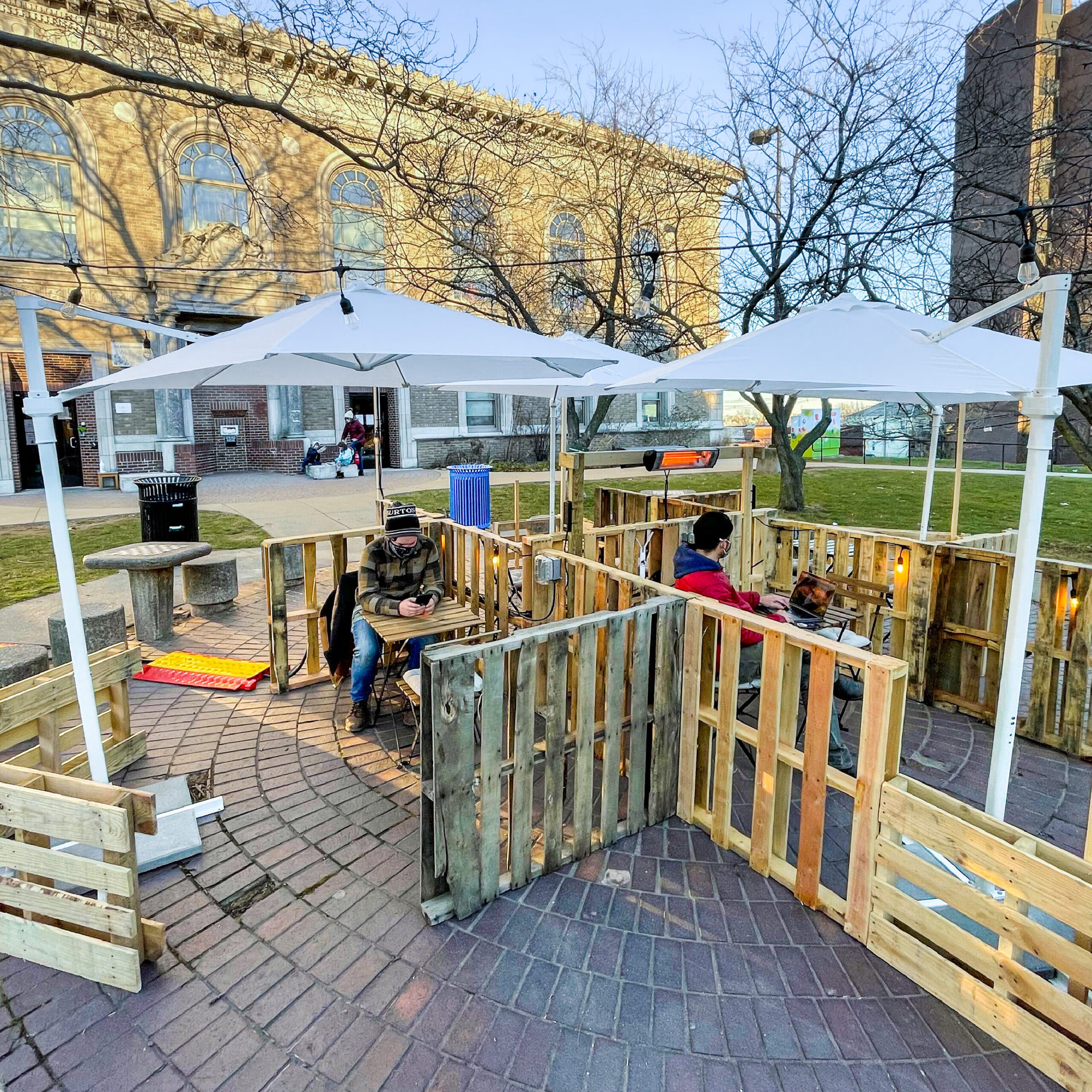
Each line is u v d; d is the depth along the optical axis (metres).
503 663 2.67
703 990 2.36
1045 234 8.69
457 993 2.35
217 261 17.69
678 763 3.39
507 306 12.22
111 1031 2.20
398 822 3.34
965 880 2.74
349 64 7.32
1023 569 2.56
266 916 2.71
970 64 8.57
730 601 3.73
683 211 13.20
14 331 16.33
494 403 23.94
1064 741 4.09
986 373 2.56
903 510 13.85
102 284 16.94
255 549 9.99
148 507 7.23
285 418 20.66
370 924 2.67
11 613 6.82
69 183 16.41
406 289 14.38
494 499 14.84
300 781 3.70
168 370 3.08
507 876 2.92
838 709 4.64
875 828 2.48
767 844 2.94
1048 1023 2.06
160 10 9.41
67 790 2.41
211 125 17.00
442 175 9.07
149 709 4.59
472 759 2.64
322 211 18.19
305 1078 2.05
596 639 2.96
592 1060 2.11
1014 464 25.17
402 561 4.42
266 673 5.20
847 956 2.52
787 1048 2.15
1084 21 8.70
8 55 13.80
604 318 12.18
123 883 2.31
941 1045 2.16
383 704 4.65
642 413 26.72
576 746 2.99
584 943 2.58
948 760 3.98
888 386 2.82
